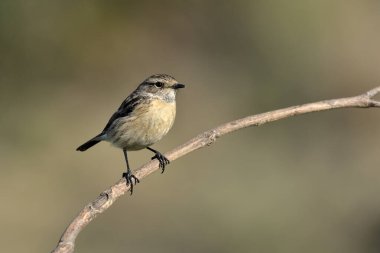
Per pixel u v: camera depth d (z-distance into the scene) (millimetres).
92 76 20484
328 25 20422
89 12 20500
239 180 16406
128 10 21031
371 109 18531
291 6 20391
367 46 20406
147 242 14953
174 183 16484
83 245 14789
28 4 19797
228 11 21188
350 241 14484
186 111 19359
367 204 15578
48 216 16203
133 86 20531
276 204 15461
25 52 19938
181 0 21562
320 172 16828
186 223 15289
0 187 16906
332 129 18250
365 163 17250
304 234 14633
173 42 21250
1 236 15484
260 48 20531
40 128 18812
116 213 15680
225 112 19359
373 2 21078
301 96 19781
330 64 20094
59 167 17688
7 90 19531
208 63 20828
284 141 17844
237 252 14562
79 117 19438
